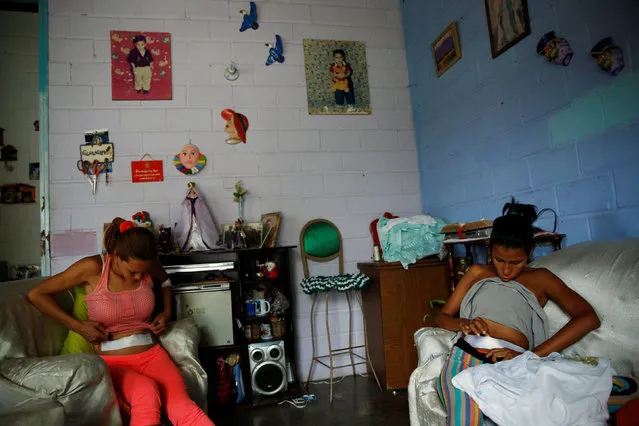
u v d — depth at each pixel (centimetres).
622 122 179
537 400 110
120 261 188
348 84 356
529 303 149
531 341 147
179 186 318
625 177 178
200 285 275
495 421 116
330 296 335
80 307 200
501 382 117
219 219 322
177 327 225
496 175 263
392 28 371
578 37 198
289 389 293
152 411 163
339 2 361
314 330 330
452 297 171
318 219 337
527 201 237
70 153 307
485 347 141
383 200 352
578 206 202
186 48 330
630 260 140
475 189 285
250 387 287
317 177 343
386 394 280
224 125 331
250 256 320
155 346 200
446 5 308
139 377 175
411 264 291
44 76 308
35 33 393
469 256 276
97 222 306
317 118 347
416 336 170
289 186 337
